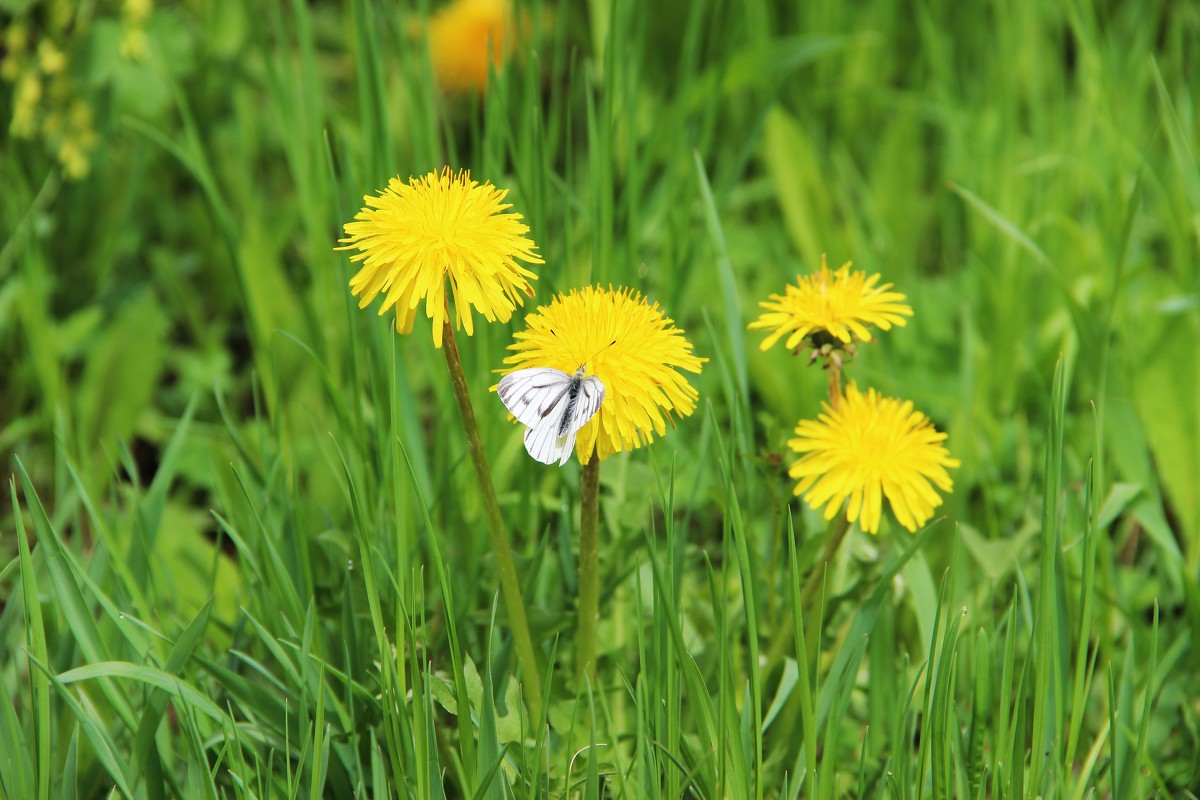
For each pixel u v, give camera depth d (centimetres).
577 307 106
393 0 125
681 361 105
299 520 112
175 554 119
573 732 108
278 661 109
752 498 119
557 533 117
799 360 124
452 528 116
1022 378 126
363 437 115
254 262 126
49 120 128
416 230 105
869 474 107
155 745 108
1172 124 120
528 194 118
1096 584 115
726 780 107
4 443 125
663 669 108
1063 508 114
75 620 108
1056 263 129
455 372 106
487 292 105
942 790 107
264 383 122
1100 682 115
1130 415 118
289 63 123
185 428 115
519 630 109
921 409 126
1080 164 127
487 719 106
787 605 111
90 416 126
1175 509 120
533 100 117
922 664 108
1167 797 109
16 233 126
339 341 124
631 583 114
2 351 128
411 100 122
